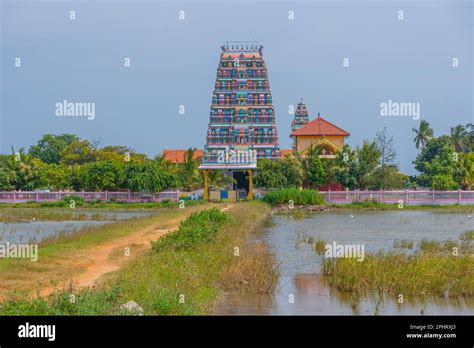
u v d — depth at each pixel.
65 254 29.56
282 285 26.30
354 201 88.00
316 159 93.00
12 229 48.56
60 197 90.19
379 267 26.52
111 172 89.75
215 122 102.81
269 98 103.19
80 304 17.89
